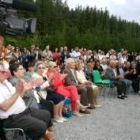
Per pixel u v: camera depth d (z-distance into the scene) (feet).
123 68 47.29
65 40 161.07
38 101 22.70
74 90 28.71
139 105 36.81
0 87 16.37
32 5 13.15
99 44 187.62
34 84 15.94
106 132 24.23
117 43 209.56
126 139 22.76
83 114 29.99
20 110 16.72
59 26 212.84
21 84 15.49
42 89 24.70
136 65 46.60
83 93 30.58
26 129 16.34
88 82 33.42
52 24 207.62
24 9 13.03
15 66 20.81
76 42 169.58
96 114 30.48
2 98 15.90
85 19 285.64
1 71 16.60
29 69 26.32
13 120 16.33
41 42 126.31
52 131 23.32
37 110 18.61
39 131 16.44
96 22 308.19
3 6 12.67
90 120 27.76
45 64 29.48
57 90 27.71
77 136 22.58
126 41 230.89
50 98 25.62
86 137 22.50
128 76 46.42
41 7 203.21
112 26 336.29
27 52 60.13
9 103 15.40
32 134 16.44
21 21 13.14
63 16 238.27
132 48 229.66
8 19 12.87
